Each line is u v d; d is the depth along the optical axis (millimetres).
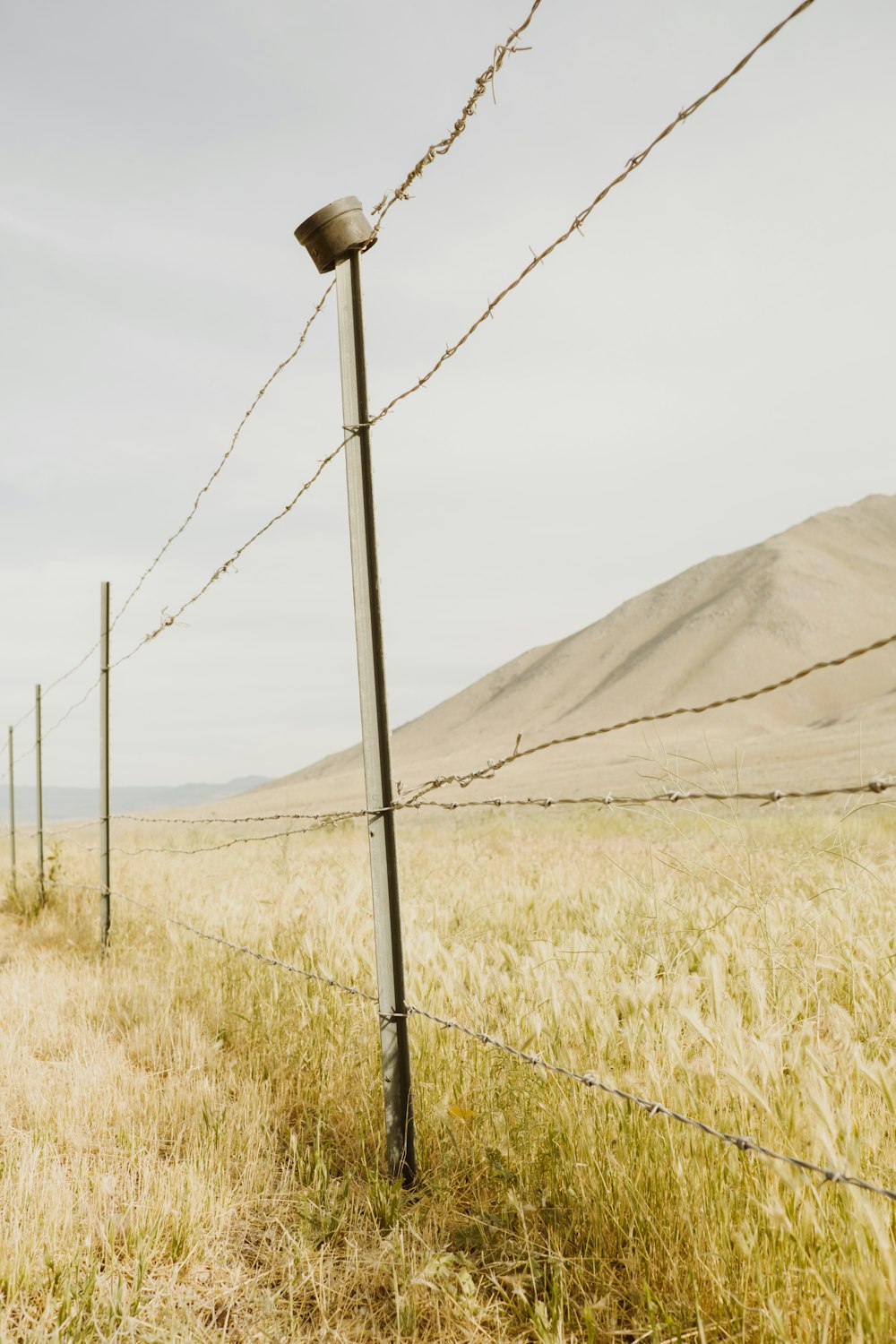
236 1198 3018
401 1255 2525
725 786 3893
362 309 3311
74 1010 5309
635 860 7461
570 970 3400
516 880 7695
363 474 3254
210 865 11656
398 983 3094
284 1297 2527
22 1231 2707
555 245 2592
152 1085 4031
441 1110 3217
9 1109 3844
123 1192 3064
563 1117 2818
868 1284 1794
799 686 138375
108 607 7469
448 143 2975
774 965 3420
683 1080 2629
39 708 10594
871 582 178625
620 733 105562
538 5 2520
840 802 13000
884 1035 2967
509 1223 2688
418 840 15016
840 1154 2004
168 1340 2254
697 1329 2133
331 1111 3582
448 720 195625
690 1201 2375
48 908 9867
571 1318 2307
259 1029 4383
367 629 3209
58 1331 2234
